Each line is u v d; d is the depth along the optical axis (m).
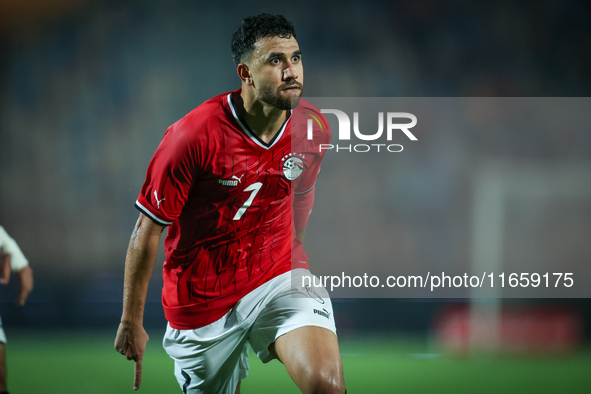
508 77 37.28
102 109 37.62
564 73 37.12
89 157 37.28
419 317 23.44
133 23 37.50
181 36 37.75
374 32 37.12
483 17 36.94
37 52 37.19
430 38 37.16
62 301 26.83
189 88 37.97
